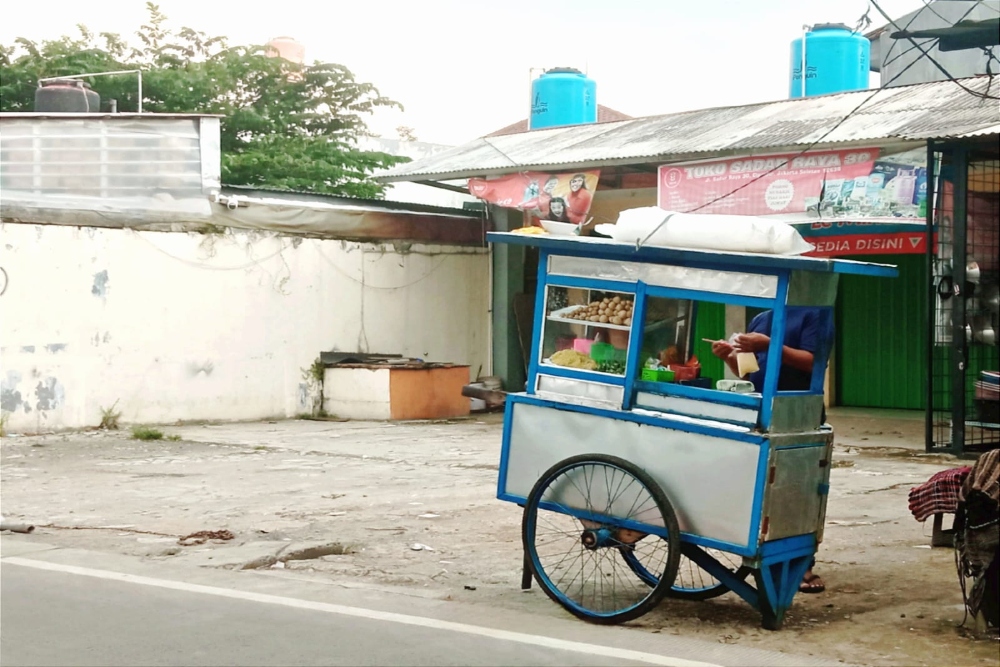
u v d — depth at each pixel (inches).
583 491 228.4
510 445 241.3
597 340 232.4
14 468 458.0
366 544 303.1
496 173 671.1
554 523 335.3
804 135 560.4
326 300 698.8
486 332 792.9
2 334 562.9
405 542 306.0
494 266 791.1
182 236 631.2
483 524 332.5
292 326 682.8
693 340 239.6
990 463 215.3
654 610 235.3
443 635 211.5
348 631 213.8
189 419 634.8
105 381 601.6
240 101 1126.4
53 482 418.9
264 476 435.2
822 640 212.5
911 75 766.5
